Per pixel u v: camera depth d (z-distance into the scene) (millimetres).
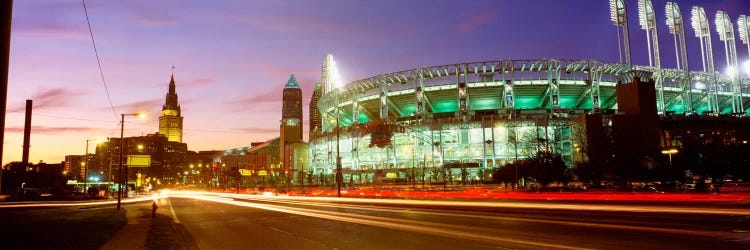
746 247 13195
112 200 68812
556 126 128000
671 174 60562
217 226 25203
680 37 145375
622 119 119438
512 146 137500
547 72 149000
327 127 194125
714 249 12898
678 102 160625
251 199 72625
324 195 82438
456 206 38688
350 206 43812
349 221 26047
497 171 87750
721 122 129000
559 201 40625
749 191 47000
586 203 36656
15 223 27609
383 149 154250
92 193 80188
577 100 158250
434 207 38531
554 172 72562
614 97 154625
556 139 110250
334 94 178750
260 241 17797
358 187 123625
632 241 14648
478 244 15008
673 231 16938
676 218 22141
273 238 18734
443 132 148500
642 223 20141
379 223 24172
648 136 117500
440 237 17266
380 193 72188
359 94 170250
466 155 145750
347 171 156250
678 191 50000
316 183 167750
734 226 18172
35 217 33094
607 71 145375
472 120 144375
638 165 65500
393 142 151000
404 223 23750
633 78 124375
